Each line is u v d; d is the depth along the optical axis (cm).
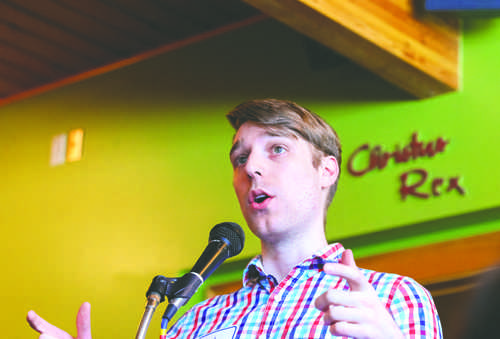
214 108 433
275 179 169
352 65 394
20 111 519
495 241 348
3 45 485
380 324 117
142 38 475
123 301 419
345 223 364
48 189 480
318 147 178
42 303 451
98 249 442
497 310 79
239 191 174
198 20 455
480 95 354
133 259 426
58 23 465
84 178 467
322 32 325
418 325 147
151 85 464
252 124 178
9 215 489
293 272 163
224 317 167
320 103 396
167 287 148
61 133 493
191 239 409
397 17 338
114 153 460
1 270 475
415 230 357
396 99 375
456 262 357
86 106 488
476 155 346
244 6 438
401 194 356
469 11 334
